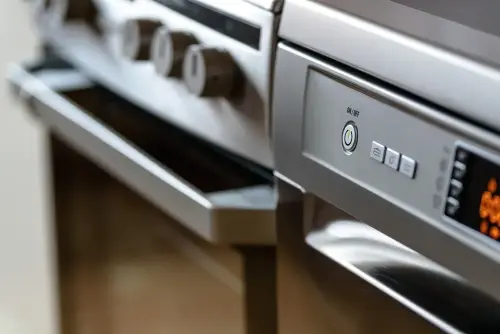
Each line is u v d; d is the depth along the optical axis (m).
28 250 1.37
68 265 1.06
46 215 1.29
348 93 0.59
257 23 0.66
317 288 0.67
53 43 0.98
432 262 0.57
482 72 0.49
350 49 0.57
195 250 0.81
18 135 1.28
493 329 0.54
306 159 0.64
